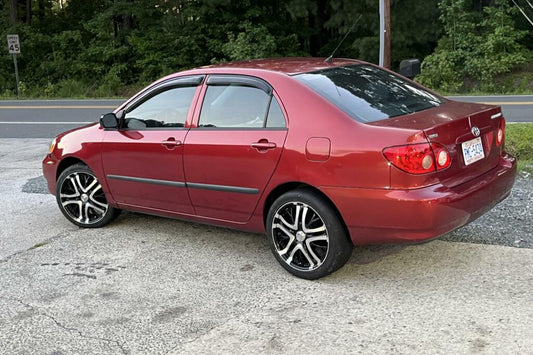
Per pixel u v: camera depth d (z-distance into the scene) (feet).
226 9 90.22
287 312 13.35
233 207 16.14
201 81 16.97
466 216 13.58
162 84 17.89
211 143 16.05
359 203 13.58
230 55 84.12
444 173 13.38
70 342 12.66
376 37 78.18
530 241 16.26
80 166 19.90
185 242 18.34
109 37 94.27
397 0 75.15
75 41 98.22
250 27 84.28
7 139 43.42
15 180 28.27
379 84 15.96
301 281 14.97
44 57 99.35
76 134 20.03
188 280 15.49
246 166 15.39
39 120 55.72
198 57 89.71
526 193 20.30
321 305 13.57
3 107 71.87
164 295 14.69
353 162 13.52
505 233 16.93
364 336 12.07
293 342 12.05
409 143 12.92
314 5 81.35
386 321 12.60
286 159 14.57
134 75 93.50
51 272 16.58
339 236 14.21
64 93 87.81
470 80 74.18
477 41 74.13
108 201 19.43
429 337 11.83
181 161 16.79
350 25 78.84
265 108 15.34
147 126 18.03
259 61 17.62
